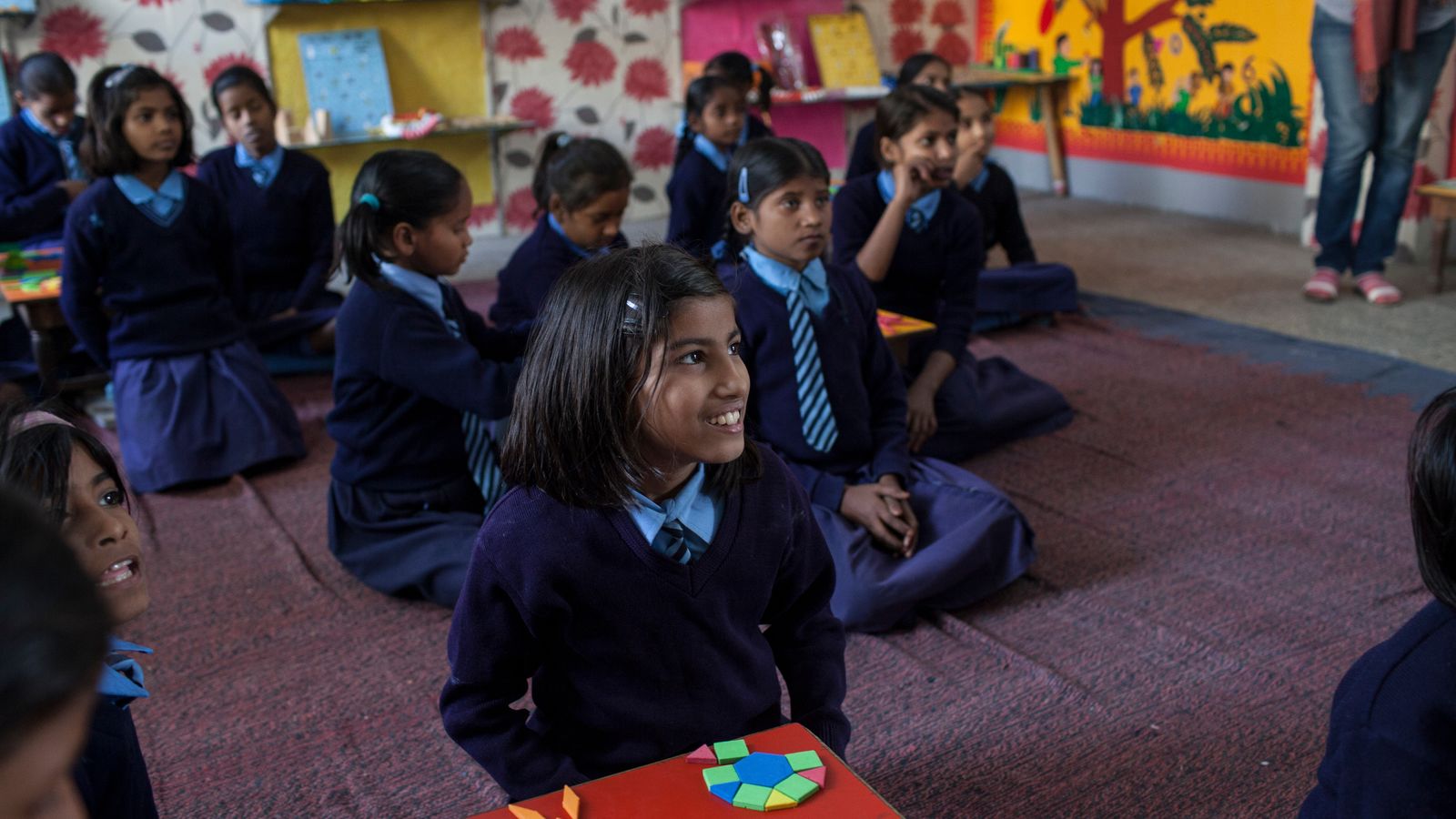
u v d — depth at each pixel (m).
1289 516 2.74
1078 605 2.40
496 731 1.23
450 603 2.40
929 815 1.78
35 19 5.14
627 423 1.10
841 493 2.37
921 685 2.13
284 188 4.05
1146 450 3.17
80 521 0.98
